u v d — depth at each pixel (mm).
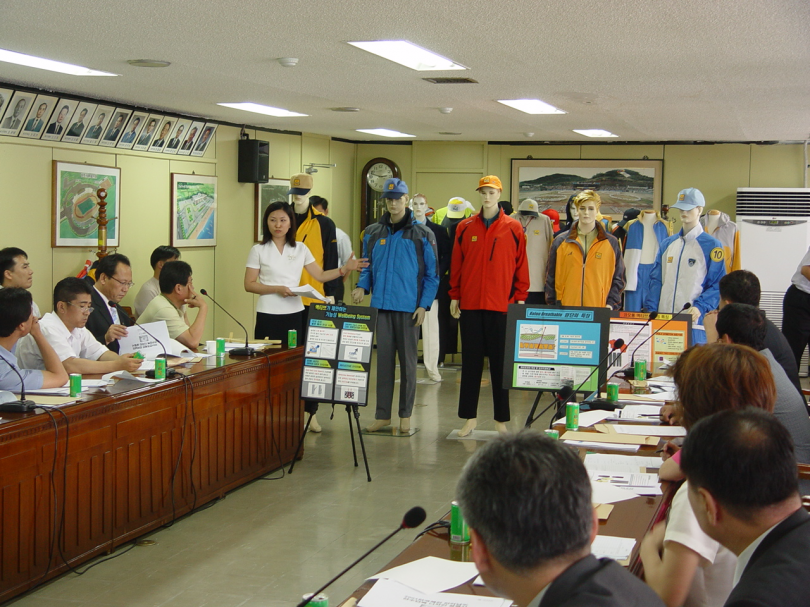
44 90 6035
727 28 3920
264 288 5902
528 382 4230
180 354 4863
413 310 6148
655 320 4637
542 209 10602
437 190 10727
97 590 3404
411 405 6324
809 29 3904
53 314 4195
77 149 6539
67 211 6457
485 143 10594
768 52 4488
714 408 2180
